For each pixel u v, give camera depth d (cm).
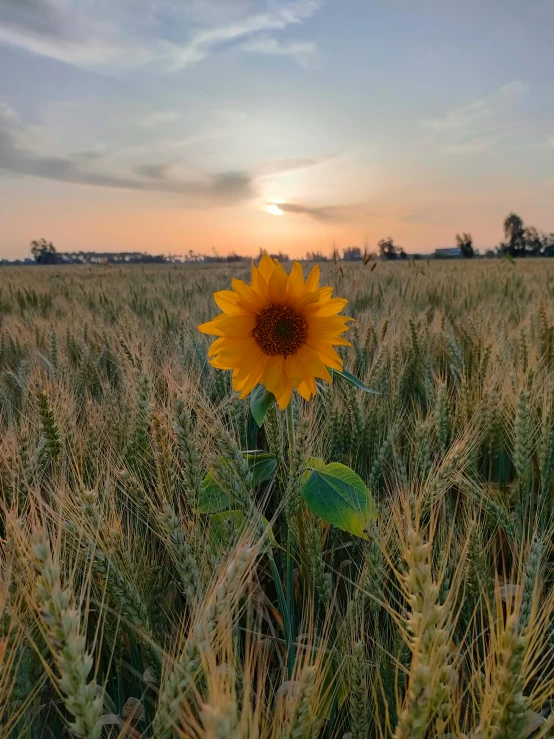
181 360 460
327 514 225
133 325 691
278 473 287
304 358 226
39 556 131
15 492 219
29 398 351
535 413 376
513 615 134
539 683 205
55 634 127
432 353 580
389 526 236
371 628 236
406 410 453
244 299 227
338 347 532
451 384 504
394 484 319
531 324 631
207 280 1623
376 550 223
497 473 401
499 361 478
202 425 263
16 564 178
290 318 225
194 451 222
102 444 325
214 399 409
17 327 770
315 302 227
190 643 148
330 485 231
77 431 323
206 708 106
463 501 315
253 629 238
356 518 224
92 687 129
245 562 162
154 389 332
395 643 205
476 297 1111
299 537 259
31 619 181
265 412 235
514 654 130
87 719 126
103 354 573
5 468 265
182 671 145
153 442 244
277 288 225
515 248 9956
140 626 190
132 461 290
